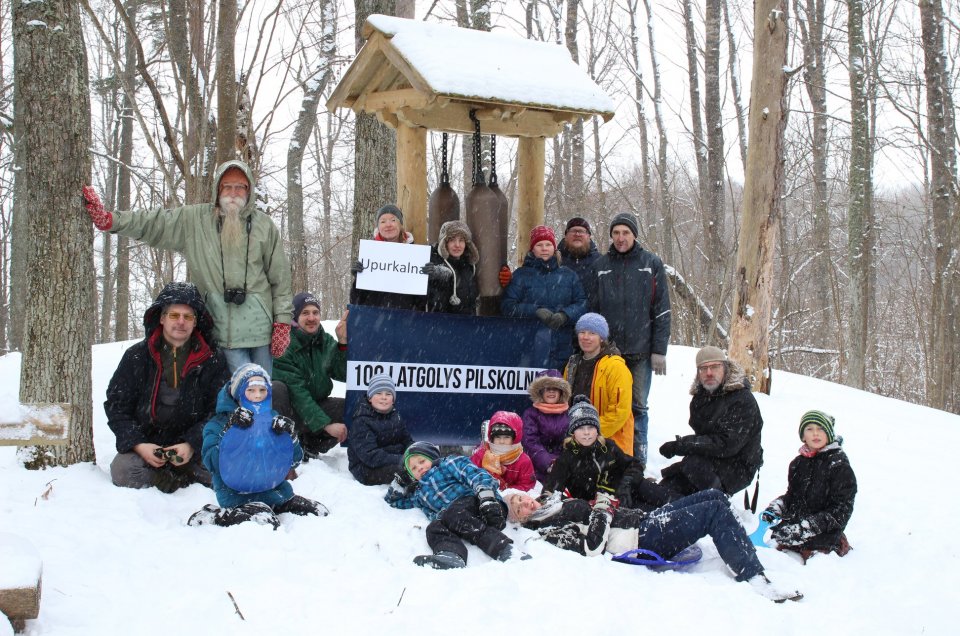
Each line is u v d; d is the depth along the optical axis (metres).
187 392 4.88
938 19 14.55
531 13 19.48
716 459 5.23
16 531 3.82
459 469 4.54
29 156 4.81
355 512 4.64
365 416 5.35
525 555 4.08
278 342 5.36
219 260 5.16
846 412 8.59
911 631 3.80
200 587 3.49
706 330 16.27
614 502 4.60
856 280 15.24
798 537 4.66
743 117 20.80
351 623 3.22
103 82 21.27
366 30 5.92
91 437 5.04
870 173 15.41
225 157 8.11
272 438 4.45
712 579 4.11
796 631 3.60
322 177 23.72
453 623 3.28
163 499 4.62
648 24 20.95
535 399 5.61
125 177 21.44
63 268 4.85
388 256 5.73
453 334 5.99
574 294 6.11
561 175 21.38
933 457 7.09
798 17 16.80
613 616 3.43
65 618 3.10
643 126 20.66
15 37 4.82
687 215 28.75
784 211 19.52
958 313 15.13
